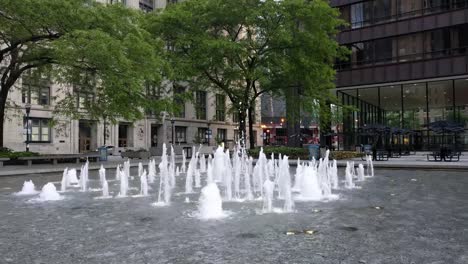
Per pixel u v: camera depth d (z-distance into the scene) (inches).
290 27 1091.9
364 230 265.7
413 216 314.7
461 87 1418.6
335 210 344.2
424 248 220.4
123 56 829.2
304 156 1132.5
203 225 285.0
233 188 530.3
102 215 333.4
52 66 1147.9
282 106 3462.1
